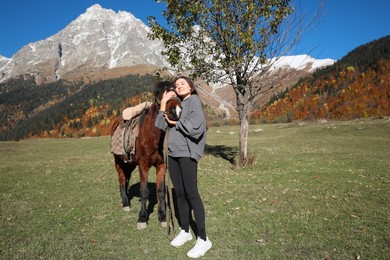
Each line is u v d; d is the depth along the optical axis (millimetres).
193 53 13070
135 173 11414
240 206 6520
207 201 6938
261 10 12023
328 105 105000
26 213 6484
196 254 4254
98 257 4375
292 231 5082
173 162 4547
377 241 4617
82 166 13266
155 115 5168
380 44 136250
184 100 4383
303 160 13281
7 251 4609
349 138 23828
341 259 4121
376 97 96812
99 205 6934
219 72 13672
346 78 119625
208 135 34031
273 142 23203
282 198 7062
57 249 4660
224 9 11906
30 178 10594
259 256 4262
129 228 5434
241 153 12250
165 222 5430
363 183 8500
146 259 4293
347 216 5734
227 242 4719
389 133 26250
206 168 11805
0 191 8617
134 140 5465
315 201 6773
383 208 6160
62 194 8133
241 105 12445
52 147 26875
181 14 12781
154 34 13773
